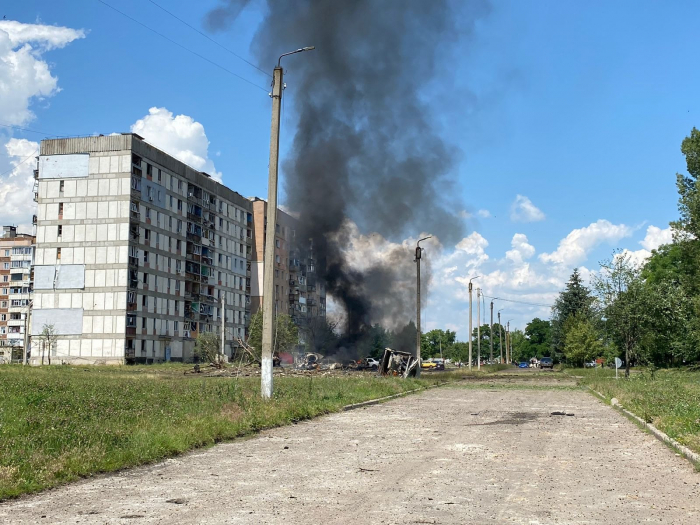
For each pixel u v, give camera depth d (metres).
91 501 7.63
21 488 8.09
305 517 6.80
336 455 11.35
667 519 6.85
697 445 11.34
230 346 91.25
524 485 8.64
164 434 11.88
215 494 8.02
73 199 70.75
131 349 69.75
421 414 19.83
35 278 70.88
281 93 21.16
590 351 74.94
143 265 72.38
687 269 55.53
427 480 8.95
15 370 40.56
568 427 16.31
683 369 59.16
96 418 13.50
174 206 78.94
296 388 24.62
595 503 7.59
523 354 157.50
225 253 91.81
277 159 20.89
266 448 12.25
